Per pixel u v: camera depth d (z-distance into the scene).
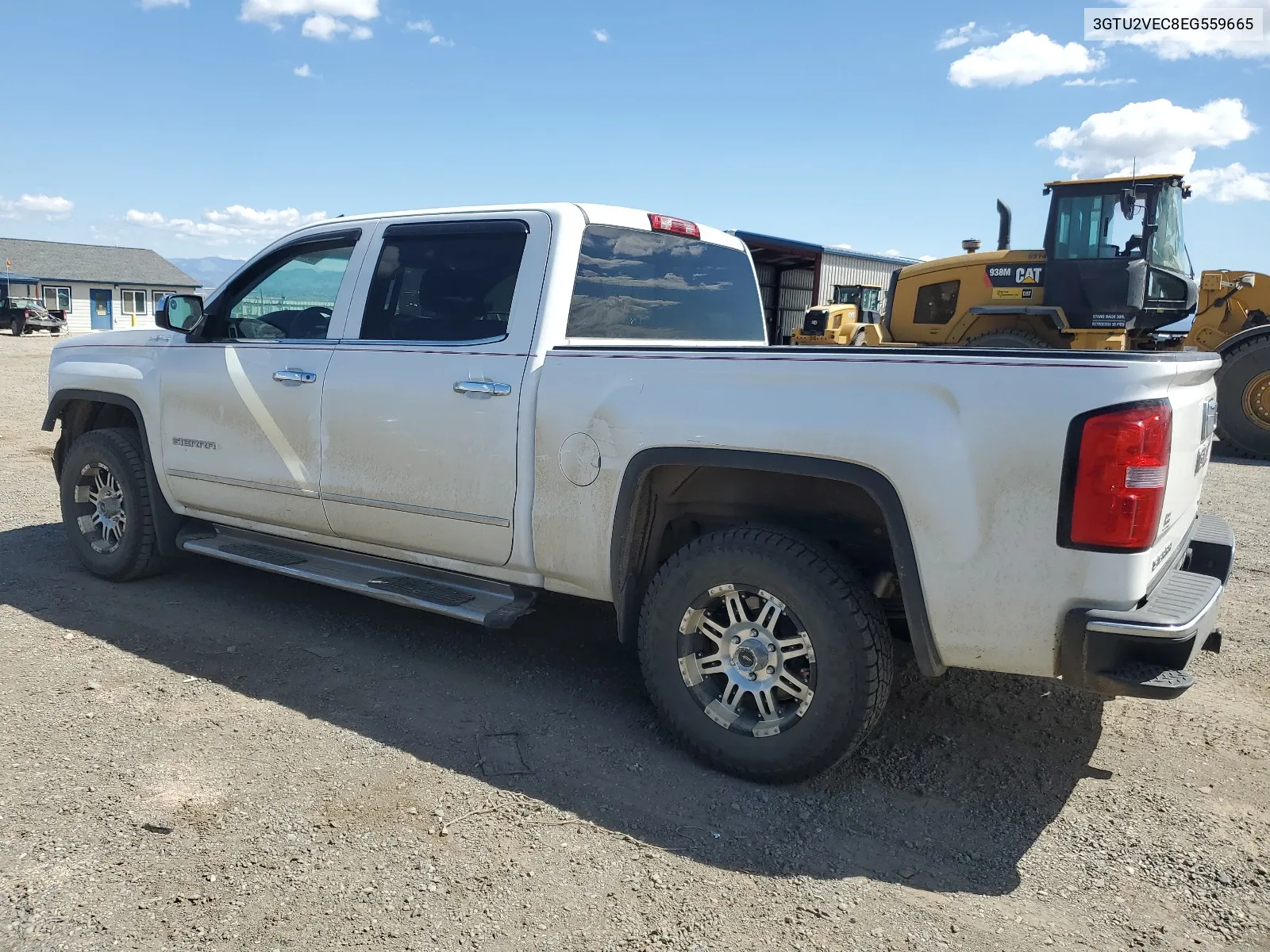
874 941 2.52
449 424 3.98
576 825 3.04
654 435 3.43
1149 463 2.76
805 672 3.30
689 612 3.43
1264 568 6.25
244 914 2.55
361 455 4.28
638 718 3.88
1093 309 11.82
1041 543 2.85
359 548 4.52
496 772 3.38
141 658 4.32
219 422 4.83
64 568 5.68
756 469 3.26
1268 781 3.44
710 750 3.42
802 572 3.18
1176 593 3.03
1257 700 4.16
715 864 2.86
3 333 42.16
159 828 2.93
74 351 5.59
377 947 2.44
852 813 3.18
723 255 5.09
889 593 3.50
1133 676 2.78
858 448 3.05
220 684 4.07
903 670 4.41
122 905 2.57
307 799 3.14
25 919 2.49
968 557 2.95
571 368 3.69
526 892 2.69
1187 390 3.14
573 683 4.21
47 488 8.06
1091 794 3.33
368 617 4.98
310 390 4.44
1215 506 8.45
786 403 3.20
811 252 27.83
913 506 3.00
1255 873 2.87
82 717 3.69
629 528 3.55
